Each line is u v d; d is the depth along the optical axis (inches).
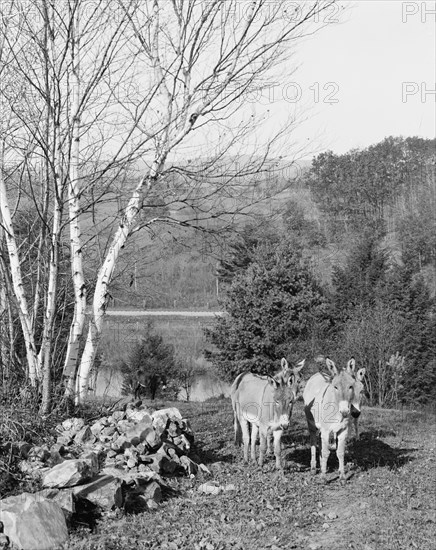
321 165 3715.6
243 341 1366.9
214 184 490.6
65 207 536.7
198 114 486.3
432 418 945.5
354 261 1696.6
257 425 519.8
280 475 478.9
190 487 434.9
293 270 1376.7
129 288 553.9
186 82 491.5
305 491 448.5
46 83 468.8
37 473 383.6
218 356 1434.5
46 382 482.0
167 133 488.4
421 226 2815.0
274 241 1448.1
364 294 1609.3
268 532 362.0
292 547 341.7
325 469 495.2
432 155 3946.9
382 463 558.9
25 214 569.9
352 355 1353.3
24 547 311.4
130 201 496.4
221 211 498.6
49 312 485.4
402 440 691.4
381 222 3080.7
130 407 537.0
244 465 510.6
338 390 479.5
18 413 446.0
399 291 1596.9
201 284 1914.4
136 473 410.3
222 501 409.4
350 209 3417.8
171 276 1560.0
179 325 1834.4
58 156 483.8
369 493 450.3
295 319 1373.0
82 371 521.0
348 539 354.9
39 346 588.7
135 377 1245.1
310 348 1317.7
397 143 4136.3
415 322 1552.7
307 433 692.1
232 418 786.2
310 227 2506.2
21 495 336.5
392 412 1019.3
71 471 371.2
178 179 493.7
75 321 512.7
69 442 442.0
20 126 490.0
